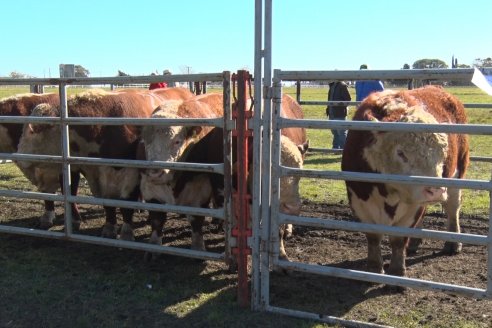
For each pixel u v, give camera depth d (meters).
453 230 6.00
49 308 4.32
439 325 4.02
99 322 4.08
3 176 10.79
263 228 4.12
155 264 5.45
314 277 5.07
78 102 6.49
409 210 4.66
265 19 3.86
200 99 6.19
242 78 4.12
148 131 5.33
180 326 4.01
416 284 3.71
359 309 4.33
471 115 23.48
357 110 4.98
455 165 5.37
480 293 3.54
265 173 4.07
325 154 13.48
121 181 6.23
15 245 6.12
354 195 4.79
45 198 5.57
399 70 3.62
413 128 3.58
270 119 3.99
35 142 6.42
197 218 5.77
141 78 4.84
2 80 5.71
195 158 5.64
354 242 6.27
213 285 4.84
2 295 4.57
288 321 4.05
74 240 5.44
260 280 4.22
